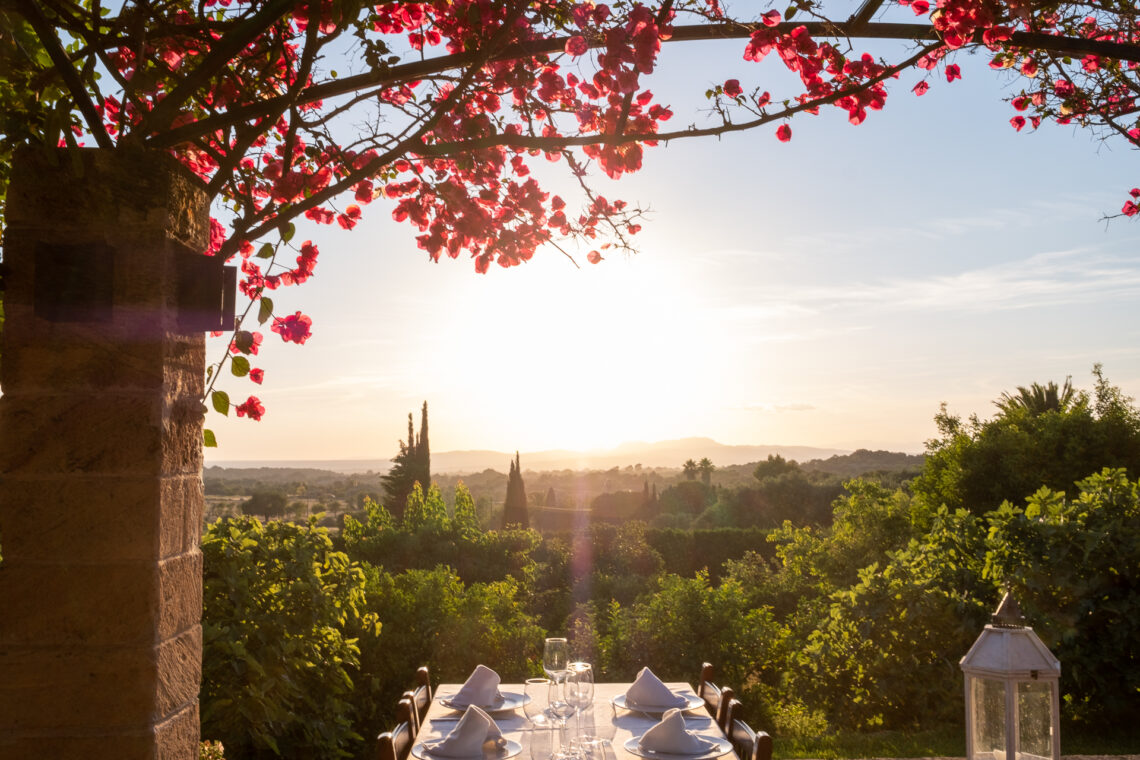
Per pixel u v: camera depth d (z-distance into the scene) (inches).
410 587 346.0
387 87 88.4
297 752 250.1
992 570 324.5
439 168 113.7
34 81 73.4
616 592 666.8
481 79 100.8
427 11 102.4
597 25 87.9
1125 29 129.3
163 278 63.8
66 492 61.6
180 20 85.4
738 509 2357.3
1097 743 293.3
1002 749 117.5
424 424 1889.8
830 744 309.3
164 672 63.1
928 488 719.1
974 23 93.5
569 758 138.6
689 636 372.8
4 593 60.8
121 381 62.7
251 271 110.0
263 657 222.7
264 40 85.4
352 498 3855.8
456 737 146.8
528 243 120.6
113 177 63.6
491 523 2127.2
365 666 311.6
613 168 104.2
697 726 168.4
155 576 61.9
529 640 351.9
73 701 60.5
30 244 63.1
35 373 62.4
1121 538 306.7
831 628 347.6
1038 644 118.1
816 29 95.5
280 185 81.7
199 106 93.0
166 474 64.0
